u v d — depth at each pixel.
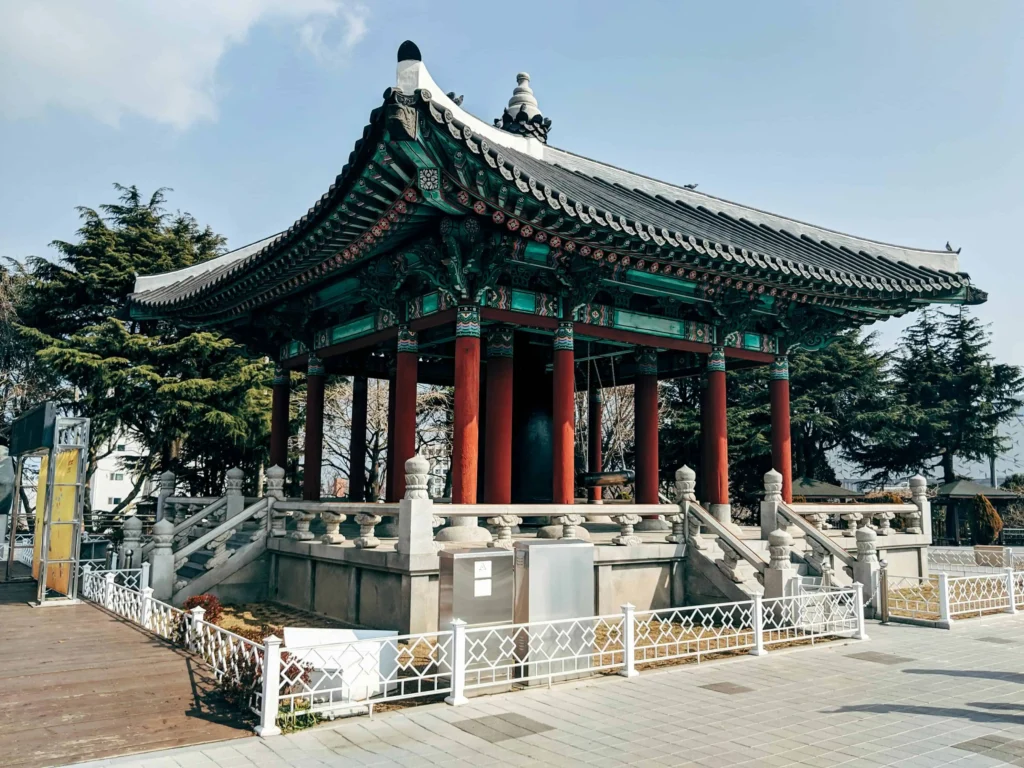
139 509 40.81
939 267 25.11
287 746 8.83
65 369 36.34
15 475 24.42
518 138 22.80
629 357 28.05
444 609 12.23
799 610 15.49
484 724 9.76
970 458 62.41
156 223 42.78
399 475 19.69
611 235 16.33
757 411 48.75
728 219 26.12
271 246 18.72
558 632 12.23
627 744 8.96
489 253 17.12
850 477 69.88
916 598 20.66
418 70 13.05
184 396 35.97
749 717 10.08
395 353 24.41
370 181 14.83
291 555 19.17
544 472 23.97
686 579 18.33
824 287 20.50
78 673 11.86
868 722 9.85
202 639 12.72
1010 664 13.31
